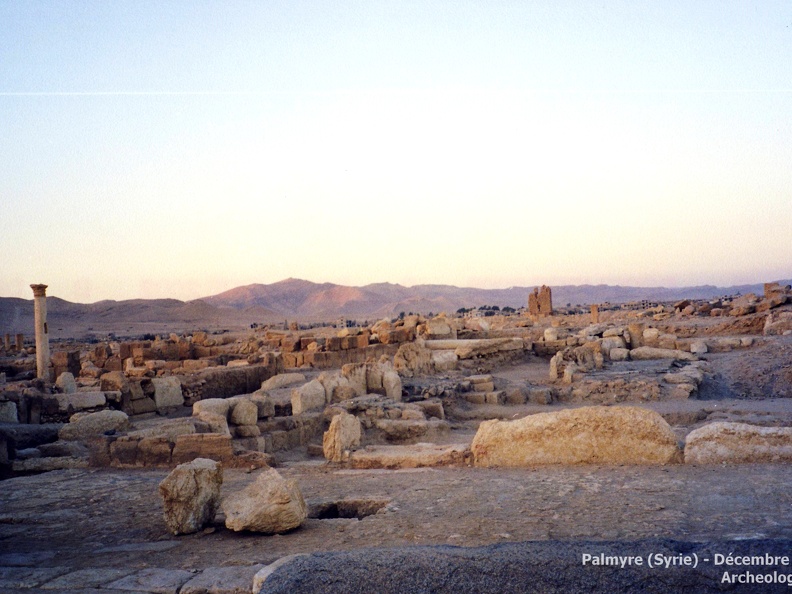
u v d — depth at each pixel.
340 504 8.63
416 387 20.23
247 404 14.27
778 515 6.51
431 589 4.27
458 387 20.94
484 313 87.25
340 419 11.98
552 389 20.78
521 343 28.73
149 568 6.62
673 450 9.49
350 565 4.49
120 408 17.75
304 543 7.07
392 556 4.56
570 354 23.47
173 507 8.00
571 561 4.36
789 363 22.33
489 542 6.36
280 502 7.57
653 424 9.60
